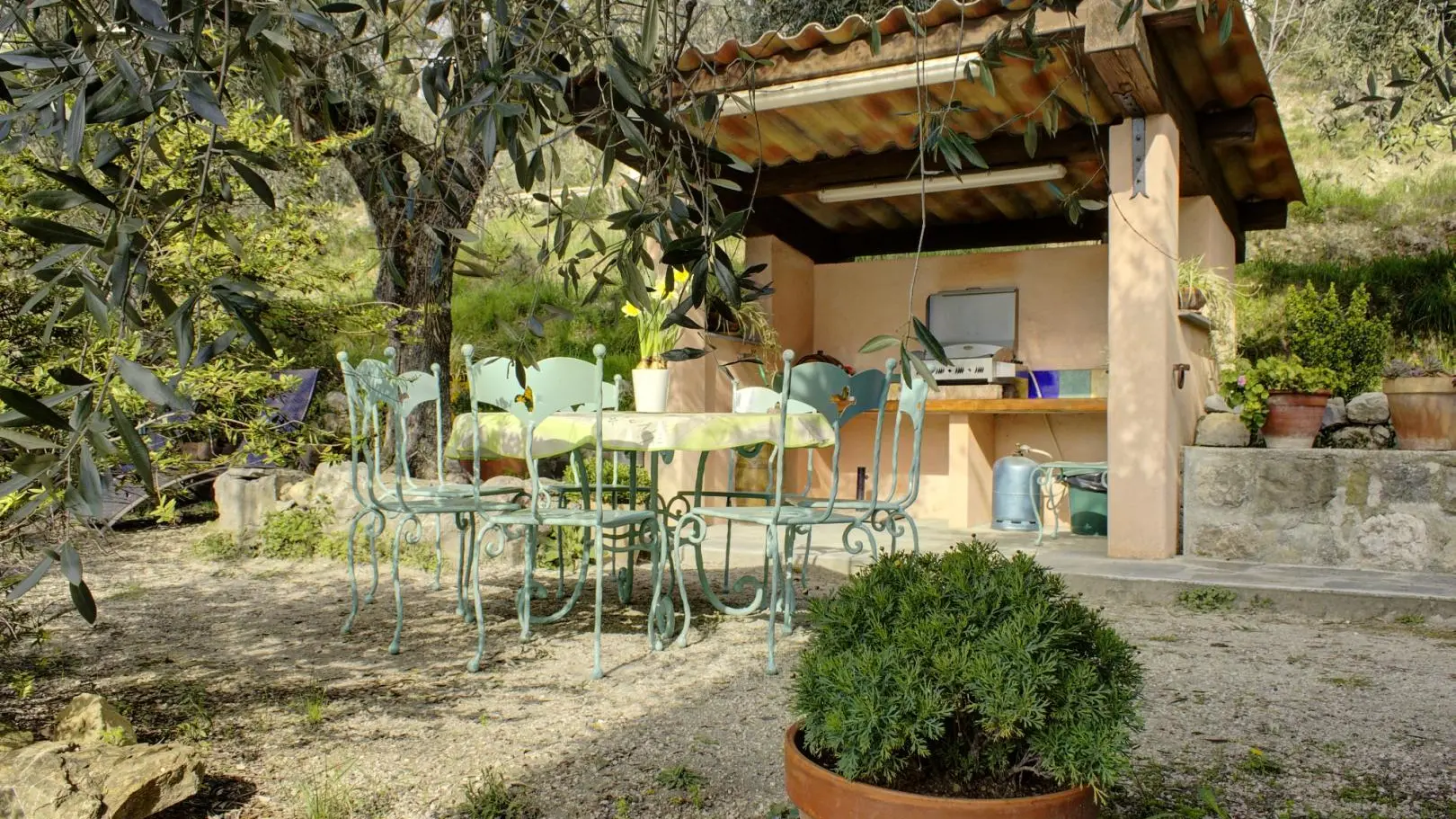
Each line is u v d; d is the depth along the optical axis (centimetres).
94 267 162
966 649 184
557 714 321
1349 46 1053
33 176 339
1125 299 578
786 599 443
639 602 521
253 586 570
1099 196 791
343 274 560
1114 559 577
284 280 511
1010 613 192
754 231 818
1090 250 816
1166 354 568
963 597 196
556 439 398
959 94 586
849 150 703
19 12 148
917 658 185
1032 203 829
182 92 148
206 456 536
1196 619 469
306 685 358
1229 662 382
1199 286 649
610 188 819
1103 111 605
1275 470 567
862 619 200
